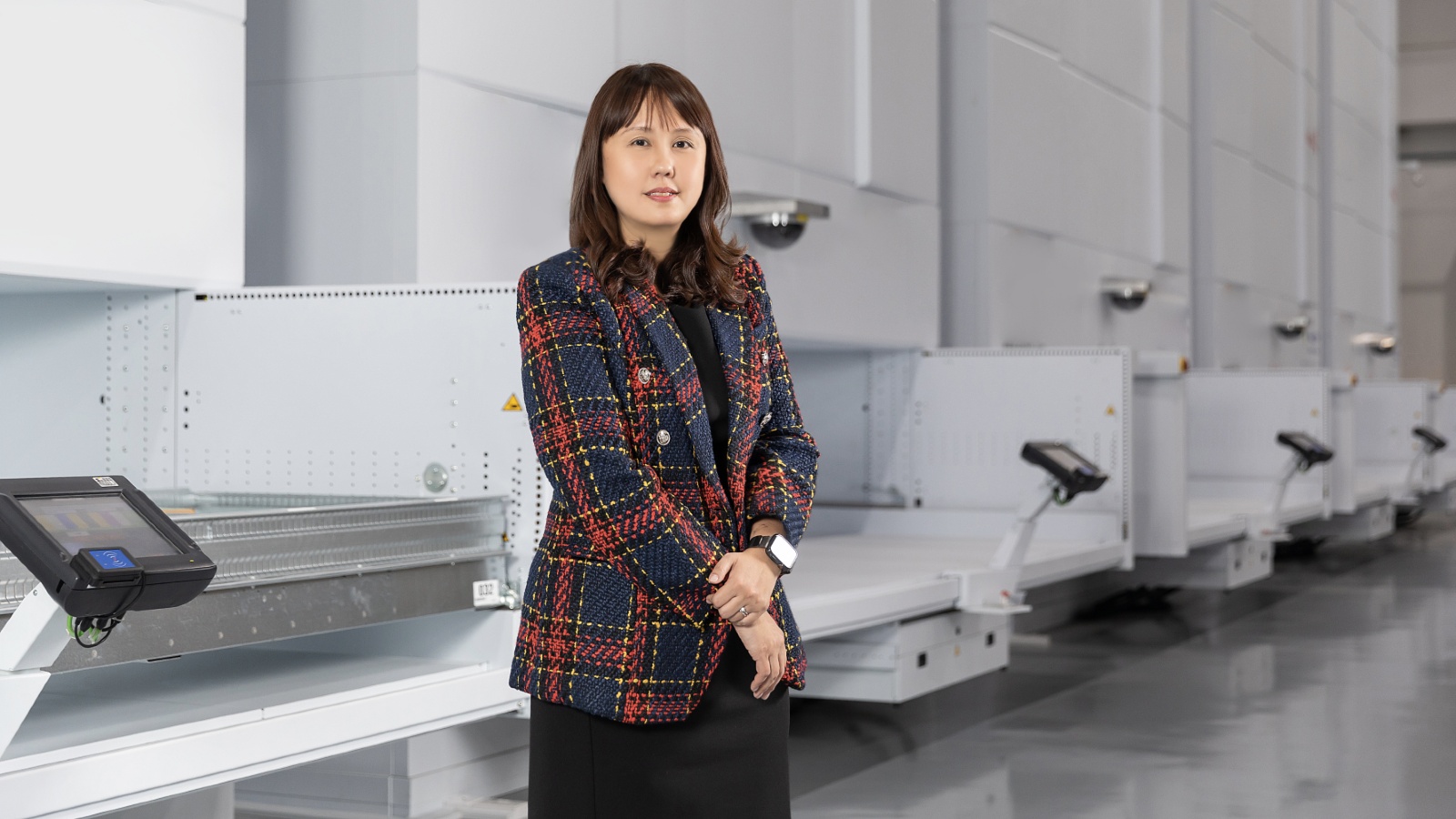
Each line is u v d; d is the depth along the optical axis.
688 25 4.02
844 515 5.58
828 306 4.79
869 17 4.96
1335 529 9.45
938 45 5.85
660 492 1.51
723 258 1.67
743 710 1.60
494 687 2.40
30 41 2.38
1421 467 10.39
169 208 2.62
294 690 2.20
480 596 2.44
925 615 3.97
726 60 4.21
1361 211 14.08
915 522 5.45
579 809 1.58
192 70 2.66
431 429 2.54
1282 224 11.21
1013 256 6.11
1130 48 7.50
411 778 3.17
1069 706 4.70
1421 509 11.88
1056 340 6.56
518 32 3.37
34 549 1.48
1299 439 6.88
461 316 2.52
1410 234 18.73
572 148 3.60
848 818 3.28
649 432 1.56
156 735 1.88
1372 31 14.54
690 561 1.49
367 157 3.15
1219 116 9.62
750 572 1.52
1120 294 7.03
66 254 2.44
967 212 5.94
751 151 4.34
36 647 1.64
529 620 1.62
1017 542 4.21
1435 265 18.62
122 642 1.85
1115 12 7.28
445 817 3.19
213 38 2.71
